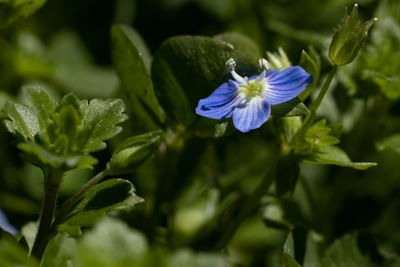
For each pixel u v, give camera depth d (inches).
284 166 4.0
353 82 4.5
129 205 3.6
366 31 3.8
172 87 4.3
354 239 4.2
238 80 3.9
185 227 4.6
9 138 4.9
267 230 4.8
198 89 4.2
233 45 4.3
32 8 4.0
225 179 4.8
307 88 4.0
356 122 4.7
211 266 3.3
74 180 4.7
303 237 4.2
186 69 4.2
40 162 3.5
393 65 4.6
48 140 3.5
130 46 4.2
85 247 3.3
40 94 3.6
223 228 4.6
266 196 4.5
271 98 3.8
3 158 4.8
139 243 3.3
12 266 3.3
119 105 3.6
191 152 4.6
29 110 3.7
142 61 4.1
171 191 4.5
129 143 3.6
